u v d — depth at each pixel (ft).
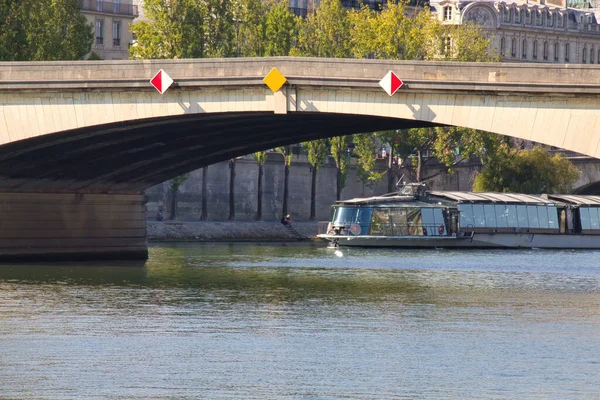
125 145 517.14
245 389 260.21
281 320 356.59
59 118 466.70
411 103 418.10
